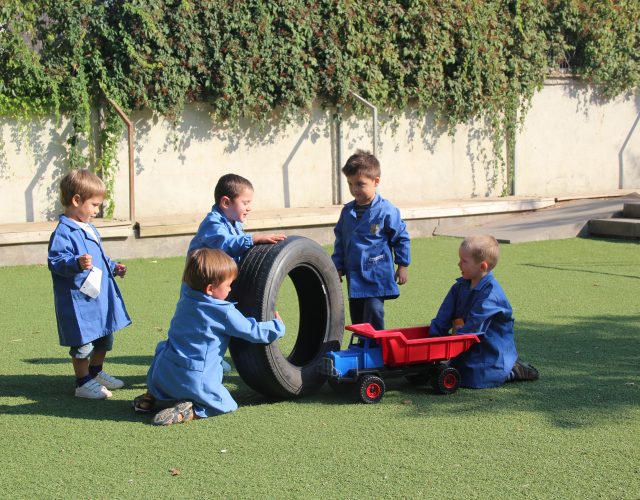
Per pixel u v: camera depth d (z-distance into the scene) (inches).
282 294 321.1
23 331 260.4
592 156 627.8
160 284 345.4
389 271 209.0
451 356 188.1
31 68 430.3
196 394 168.6
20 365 219.0
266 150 507.2
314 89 510.6
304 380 183.8
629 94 639.1
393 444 152.9
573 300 297.9
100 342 194.4
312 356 191.2
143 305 299.6
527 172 600.7
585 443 151.7
